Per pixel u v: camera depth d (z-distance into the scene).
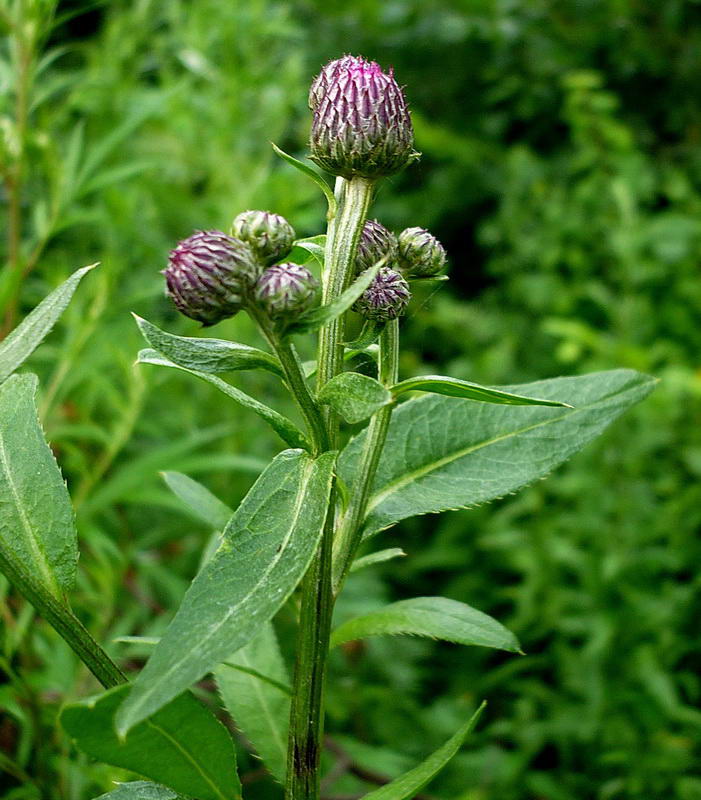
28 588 0.13
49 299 0.13
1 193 0.36
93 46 0.43
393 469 0.16
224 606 0.11
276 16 0.48
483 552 0.45
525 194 0.60
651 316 0.50
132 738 0.11
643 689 0.37
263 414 0.13
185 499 0.17
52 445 0.33
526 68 0.67
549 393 0.16
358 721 0.32
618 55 0.65
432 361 0.59
